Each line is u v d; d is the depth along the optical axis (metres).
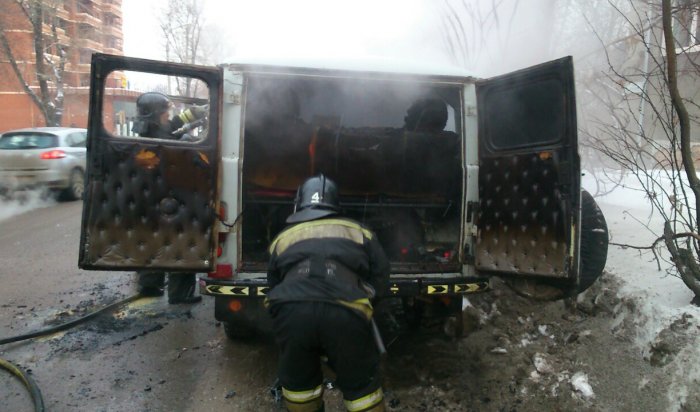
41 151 10.91
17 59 33.09
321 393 2.67
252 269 3.48
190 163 3.30
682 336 3.06
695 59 4.18
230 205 3.43
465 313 4.40
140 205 3.26
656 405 2.89
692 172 3.54
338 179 3.97
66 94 34.78
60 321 4.70
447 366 3.73
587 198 3.70
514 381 3.48
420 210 4.26
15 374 3.69
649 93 4.67
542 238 3.26
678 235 3.43
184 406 3.36
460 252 3.70
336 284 2.49
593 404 3.09
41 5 23.61
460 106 3.72
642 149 4.32
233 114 3.44
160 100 4.57
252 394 3.49
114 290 5.59
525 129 3.43
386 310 4.17
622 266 4.25
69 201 11.58
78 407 3.32
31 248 7.36
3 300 5.24
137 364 3.91
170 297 5.04
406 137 3.90
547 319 4.07
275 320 2.55
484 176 3.65
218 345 4.24
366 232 2.75
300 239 2.66
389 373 3.68
